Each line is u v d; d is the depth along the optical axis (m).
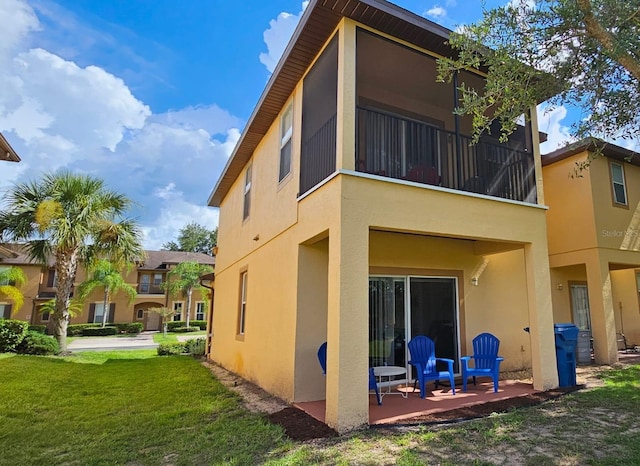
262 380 7.65
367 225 5.11
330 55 6.20
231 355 10.32
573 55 4.92
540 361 6.37
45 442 4.70
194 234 53.09
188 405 6.34
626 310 12.34
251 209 9.75
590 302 9.42
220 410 5.99
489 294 8.02
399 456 3.85
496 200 6.29
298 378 6.08
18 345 13.00
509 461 3.69
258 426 5.04
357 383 4.69
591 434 4.29
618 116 5.07
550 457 3.75
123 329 31.19
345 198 5.02
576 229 9.89
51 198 12.94
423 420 4.92
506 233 6.36
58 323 13.80
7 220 12.72
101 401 6.69
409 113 8.14
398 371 6.05
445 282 7.68
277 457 4.00
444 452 3.92
